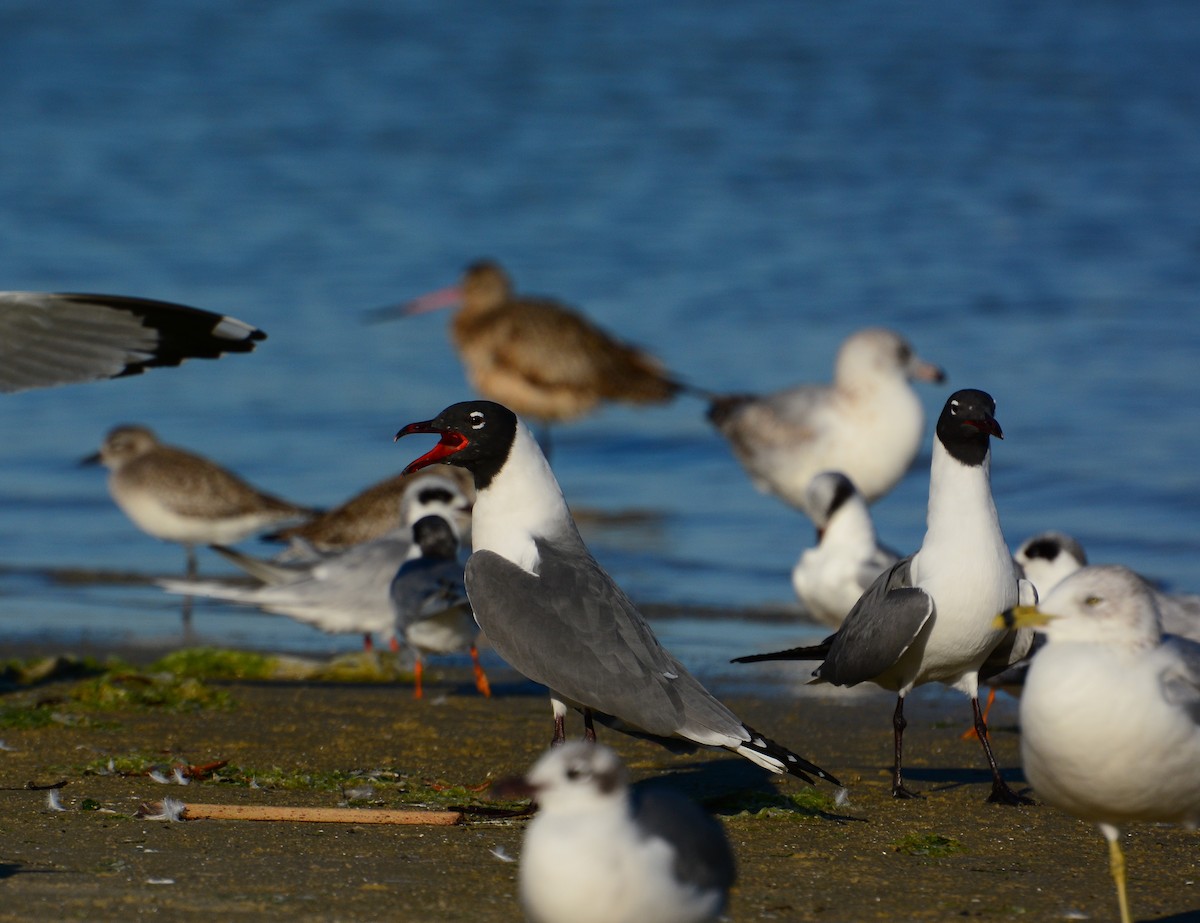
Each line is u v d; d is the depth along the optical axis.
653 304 26.89
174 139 39.38
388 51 47.94
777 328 25.53
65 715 10.64
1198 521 17.34
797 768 8.01
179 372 24.83
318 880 6.88
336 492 19.73
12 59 47.72
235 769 9.11
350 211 33.38
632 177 34.88
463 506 14.34
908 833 8.05
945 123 37.66
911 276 27.56
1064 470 18.94
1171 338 24.00
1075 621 6.23
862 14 49.50
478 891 6.78
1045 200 31.67
